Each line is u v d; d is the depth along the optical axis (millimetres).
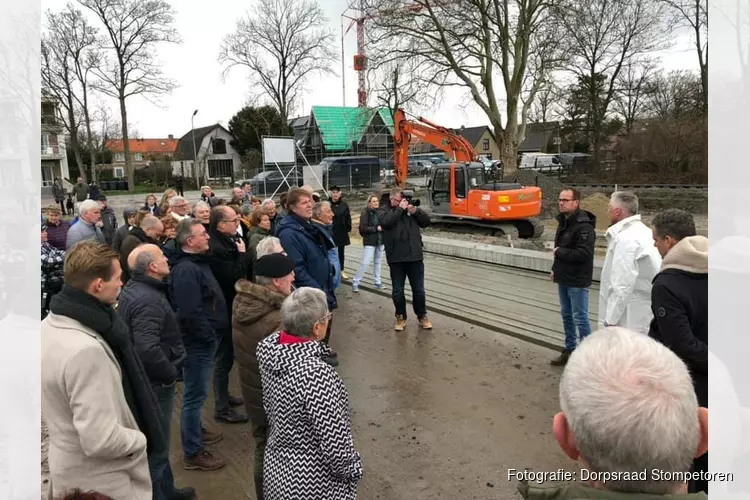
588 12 24781
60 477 1855
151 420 2191
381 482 3096
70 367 1816
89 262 1921
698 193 19500
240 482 3176
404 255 5676
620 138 27578
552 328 5508
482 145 64312
